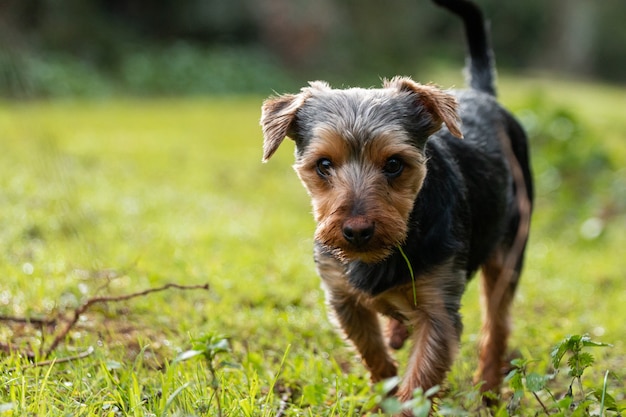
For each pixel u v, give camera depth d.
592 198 11.05
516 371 3.78
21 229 7.57
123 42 26.58
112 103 22.09
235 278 6.77
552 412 4.23
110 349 4.82
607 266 8.55
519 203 5.51
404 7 31.84
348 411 4.12
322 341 5.56
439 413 3.54
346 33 30.30
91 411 3.70
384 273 4.24
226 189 11.48
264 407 3.95
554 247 9.45
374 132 4.12
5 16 8.55
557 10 42.31
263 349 5.38
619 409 3.77
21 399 3.70
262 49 29.64
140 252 7.22
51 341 4.83
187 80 26.23
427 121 4.38
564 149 12.05
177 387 4.00
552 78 38.62
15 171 10.01
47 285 5.90
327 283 4.52
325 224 4.06
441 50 37.62
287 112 4.41
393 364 4.73
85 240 6.72
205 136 16.31
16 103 8.36
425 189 4.32
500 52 43.56
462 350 5.49
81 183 10.18
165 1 28.45
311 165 4.29
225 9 28.88
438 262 4.27
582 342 3.80
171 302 5.95
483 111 5.43
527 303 6.91
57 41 24.00
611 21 41.72
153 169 12.21
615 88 37.09
